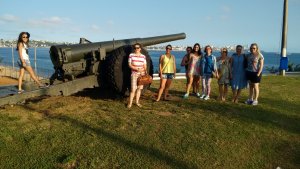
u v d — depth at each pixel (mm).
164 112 8234
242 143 6664
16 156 5691
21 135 6395
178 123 7395
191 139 6582
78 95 9617
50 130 6656
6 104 7855
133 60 8398
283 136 7219
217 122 7660
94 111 7969
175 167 5531
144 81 8477
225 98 10195
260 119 8172
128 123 7227
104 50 9055
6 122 6891
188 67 10141
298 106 9945
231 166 5750
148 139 6457
